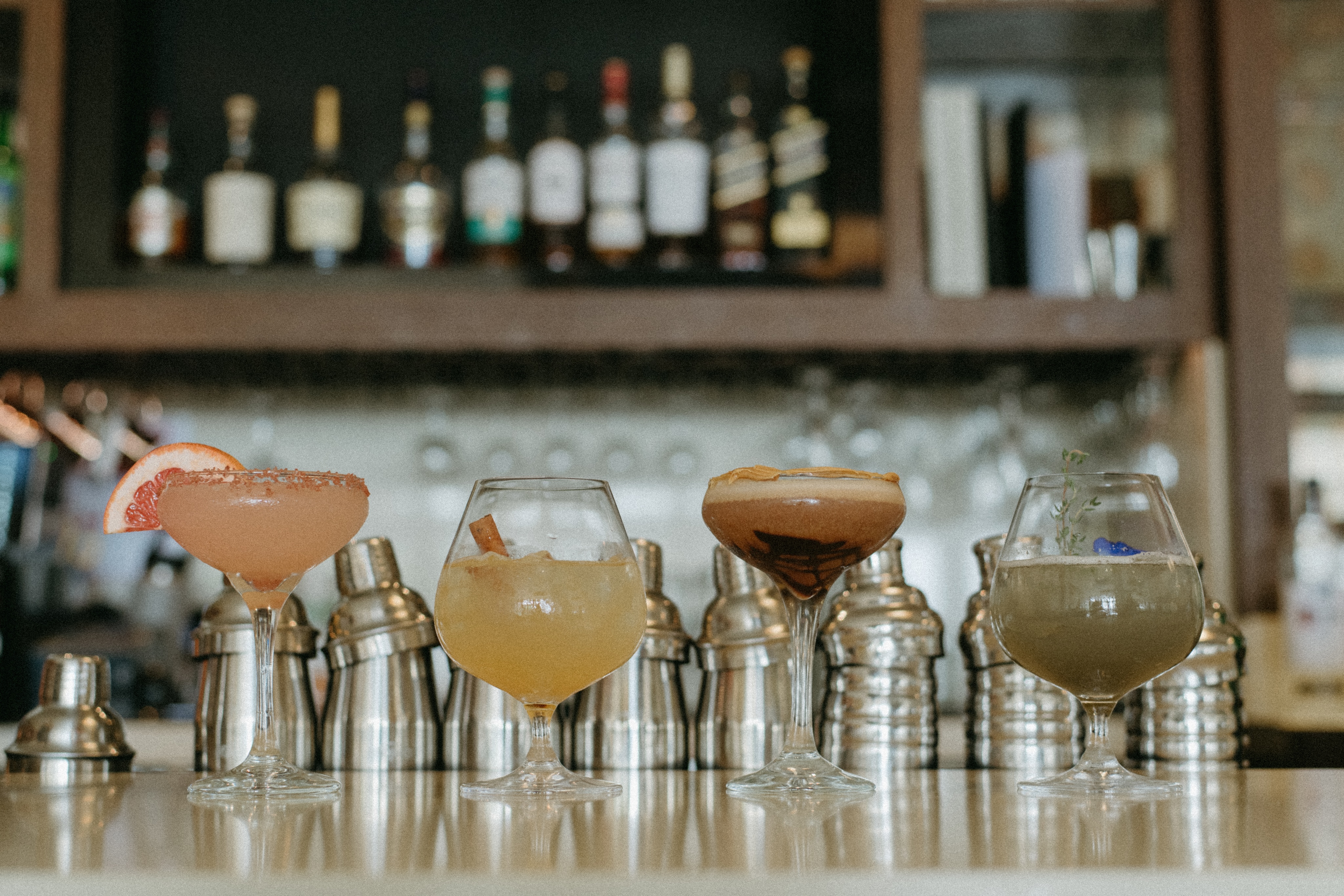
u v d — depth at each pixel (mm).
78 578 2350
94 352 2129
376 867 523
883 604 1043
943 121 2199
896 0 2168
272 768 877
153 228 2172
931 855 551
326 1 2463
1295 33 2182
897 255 2129
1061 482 873
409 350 2117
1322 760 1732
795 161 2205
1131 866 522
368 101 2447
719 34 2473
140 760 1801
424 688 1035
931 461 2473
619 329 2102
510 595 834
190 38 2438
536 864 531
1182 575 849
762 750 1026
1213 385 2127
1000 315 2129
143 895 504
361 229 2393
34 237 2107
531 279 2123
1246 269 2113
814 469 938
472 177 2197
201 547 910
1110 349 2158
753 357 2219
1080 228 2178
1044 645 852
